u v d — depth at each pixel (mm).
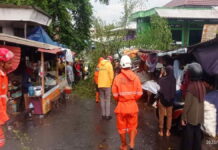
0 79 4352
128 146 6734
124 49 16641
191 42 22750
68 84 15297
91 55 16328
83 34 19812
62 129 8102
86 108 11008
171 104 7219
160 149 6559
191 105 5656
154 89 11250
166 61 11000
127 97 6168
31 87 9273
